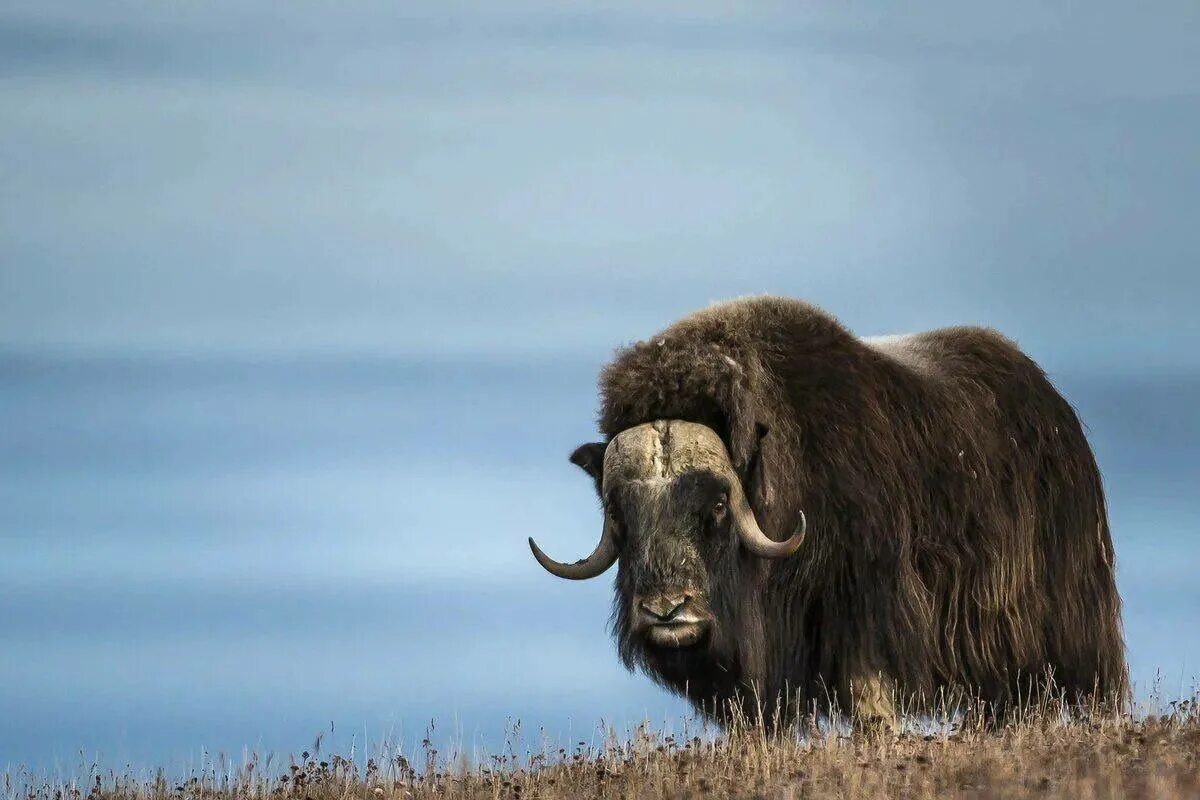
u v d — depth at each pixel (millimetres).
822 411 46062
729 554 43781
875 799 33531
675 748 41688
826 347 47188
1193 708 42469
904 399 47844
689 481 43250
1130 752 36031
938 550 47188
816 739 41031
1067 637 50156
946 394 49094
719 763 39344
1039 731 40875
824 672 45844
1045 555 50344
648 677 45781
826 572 45625
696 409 44906
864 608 45500
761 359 46531
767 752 39250
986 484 48500
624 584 44219
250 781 42469
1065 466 51031
